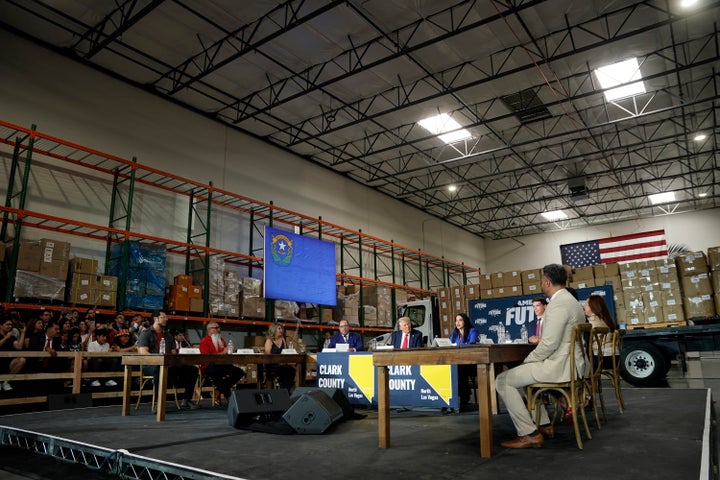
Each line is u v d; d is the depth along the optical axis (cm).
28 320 855
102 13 922
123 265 967
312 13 888
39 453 398
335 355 634
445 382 544
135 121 1134
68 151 1004
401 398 570
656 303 1008
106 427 470
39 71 980
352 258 1738
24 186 864
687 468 259
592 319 538
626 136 1519
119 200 1080
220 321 1108
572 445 333
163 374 531
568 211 2191
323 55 1083
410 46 1056
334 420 427
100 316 977
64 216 983
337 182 1720
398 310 1284
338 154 1577
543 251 2492
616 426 405
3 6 890
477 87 1228
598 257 1758
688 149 1577
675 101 1316
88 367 799
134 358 564
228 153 1342
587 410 521
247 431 439
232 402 470
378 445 358
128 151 1108
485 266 2605
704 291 960
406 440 378
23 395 723
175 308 1030
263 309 1216
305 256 1287
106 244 1040
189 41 1016
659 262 1020
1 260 808
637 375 830
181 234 1191
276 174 1477
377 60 1080
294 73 1130
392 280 1883
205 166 1274
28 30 959
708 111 1376
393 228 1967
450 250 2319
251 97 1225
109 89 1095
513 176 1816
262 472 279
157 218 1147
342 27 992
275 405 478
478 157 1655
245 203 1358
